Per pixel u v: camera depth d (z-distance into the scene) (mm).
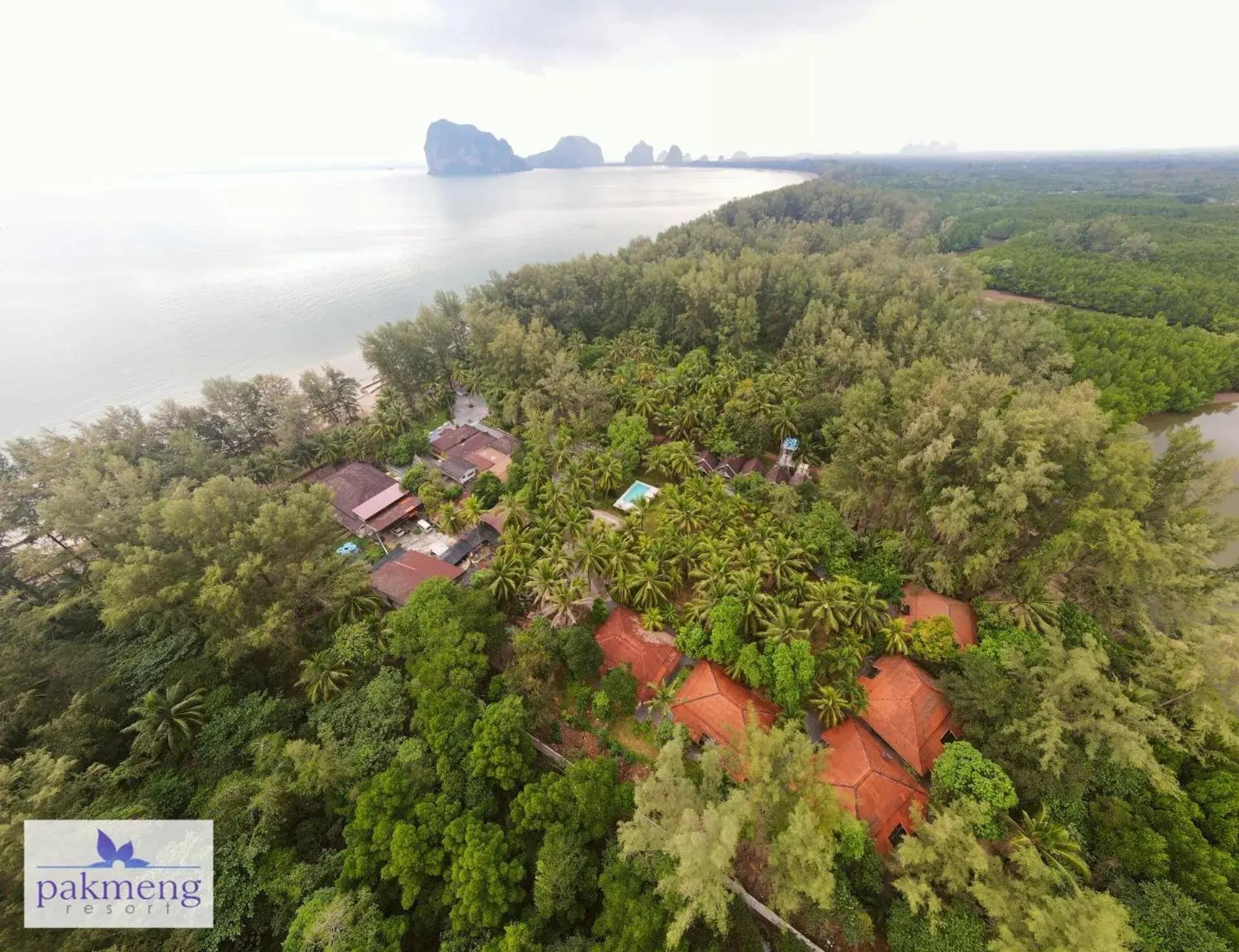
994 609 46906
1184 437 43938
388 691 40906
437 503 65250
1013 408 48594
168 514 45156
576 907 31797
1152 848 31469
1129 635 45875
